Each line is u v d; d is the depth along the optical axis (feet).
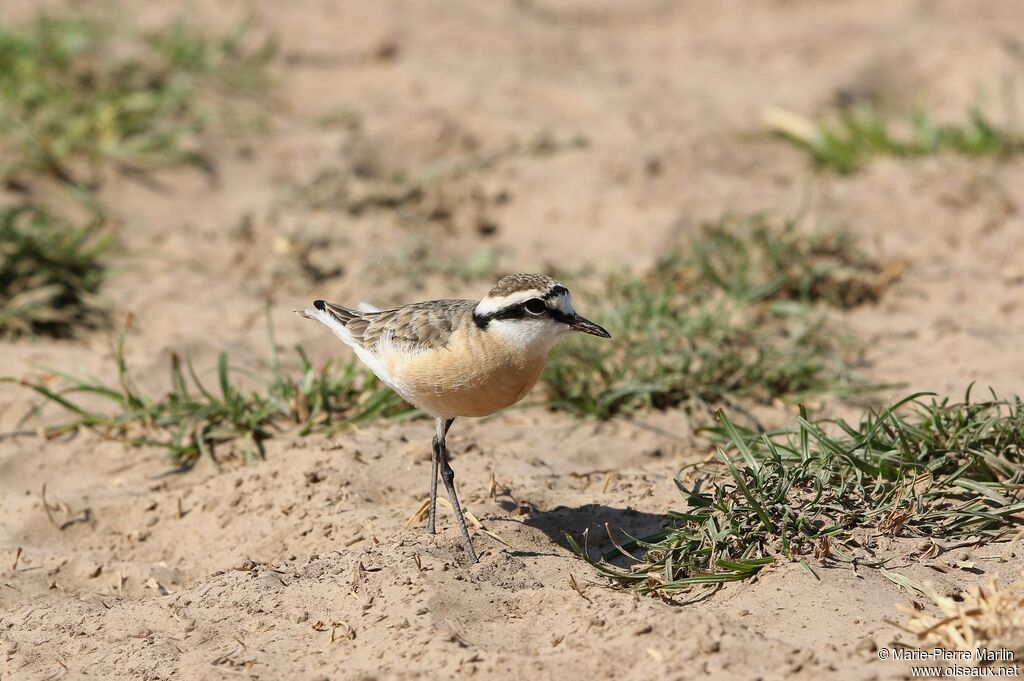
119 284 49.62
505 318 28.32
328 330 45.88
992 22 80.74
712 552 27.71
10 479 36.04
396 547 29.07
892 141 61.82
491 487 32.53
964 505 29.14
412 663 24.34
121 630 27.55
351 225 55.77
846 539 28.02
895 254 51.98
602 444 37.42
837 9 84.79
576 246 54.60
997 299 47.88
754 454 32.55
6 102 59.31
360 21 78.95
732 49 78.02
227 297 48.78
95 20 72.08
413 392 29.58
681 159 60.54
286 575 28.48
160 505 34.09
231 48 70.38
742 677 22.66
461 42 77.05
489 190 59.16
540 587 27.55
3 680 26.03
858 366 42.83
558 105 68.85
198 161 59.67
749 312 47.52
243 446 36.96
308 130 65.00
